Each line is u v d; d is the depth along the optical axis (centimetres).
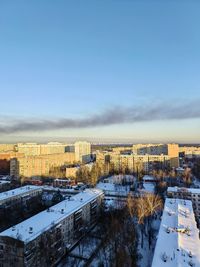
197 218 16862
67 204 14150
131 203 15075
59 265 10544
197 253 8369
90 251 11519
